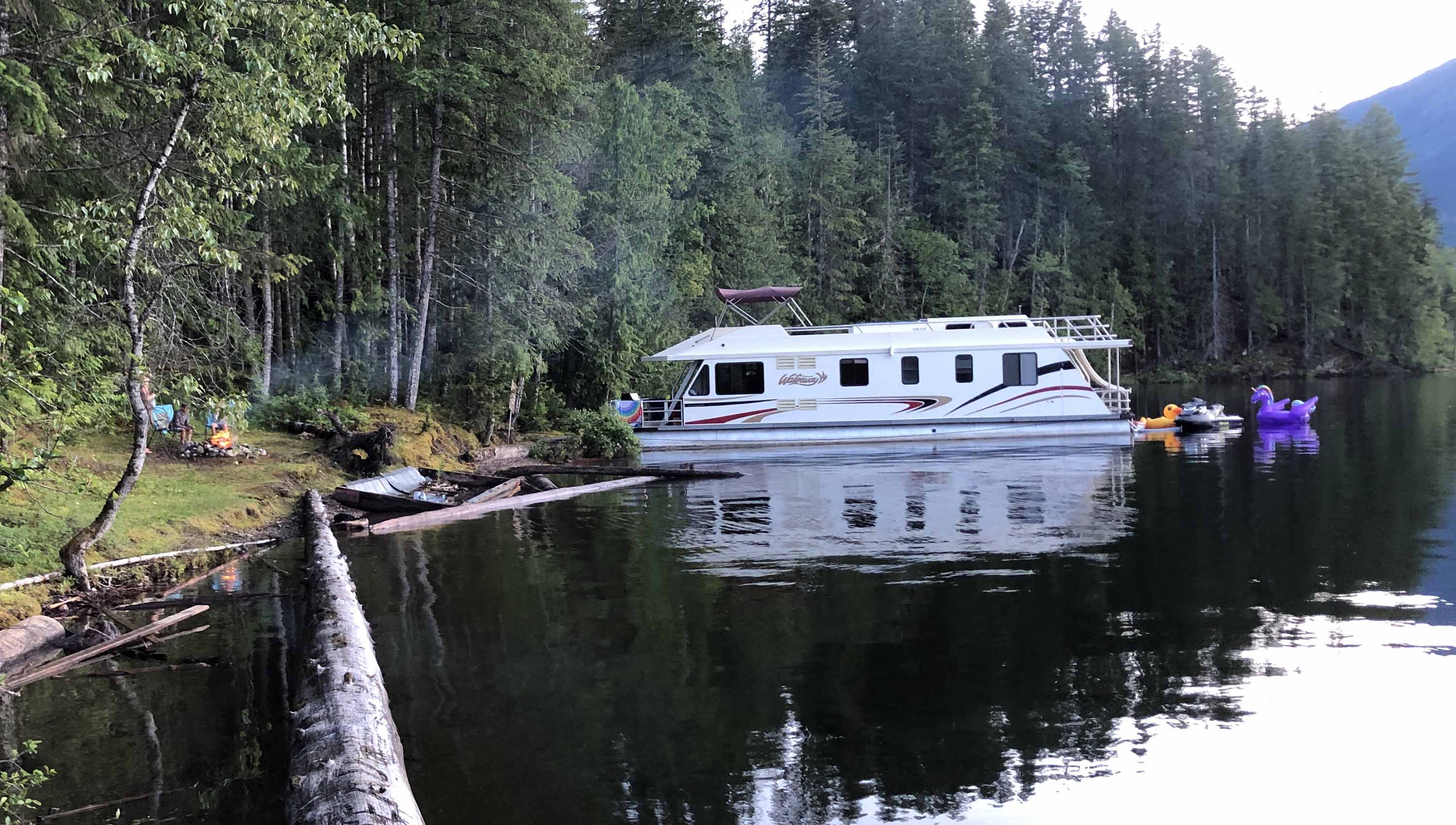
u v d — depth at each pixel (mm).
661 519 13383
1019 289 63344
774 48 69375
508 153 21922
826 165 50969
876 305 53594
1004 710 6047
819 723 5863
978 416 23656
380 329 23094
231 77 8688
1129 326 65562
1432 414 29000
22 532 9414
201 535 11367
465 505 14273
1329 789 4930
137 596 9008
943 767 5234
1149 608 8312
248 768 5199
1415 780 4996
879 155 58219
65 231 8898
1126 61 75812
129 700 6297
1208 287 71312
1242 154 76188
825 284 51156
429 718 5992
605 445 22203
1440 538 10984
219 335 14344
